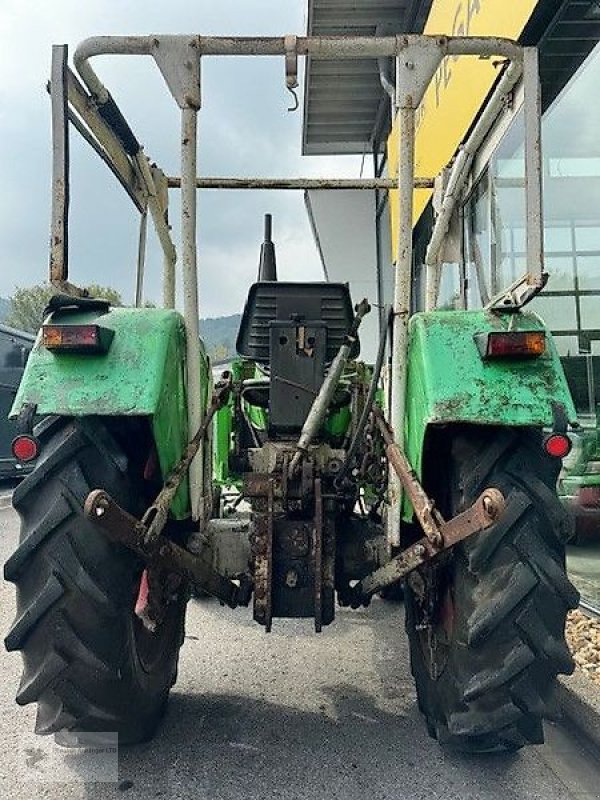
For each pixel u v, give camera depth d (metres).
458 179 3.14
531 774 2.37
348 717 2.79
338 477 2.52
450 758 2.46
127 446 2.27
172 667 2.72
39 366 2.15
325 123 10.02
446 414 2.04
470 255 3.26
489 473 2.13
